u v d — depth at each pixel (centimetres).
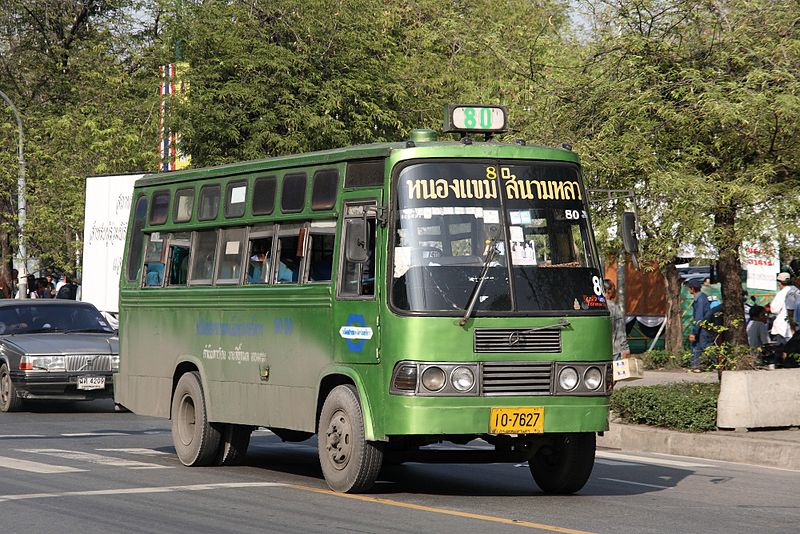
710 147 2109
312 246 1480
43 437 2080
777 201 2012
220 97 3484
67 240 4409
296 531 1138
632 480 1586
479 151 1377
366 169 1402
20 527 1158
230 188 1658
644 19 2155
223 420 1625
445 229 1345
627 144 2073
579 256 1391
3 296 4909
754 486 1538
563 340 1345
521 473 1653
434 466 1730
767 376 1967
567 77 2234
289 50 3547
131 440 2052
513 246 1355
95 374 2533
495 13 4794
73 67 5628
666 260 2106
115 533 1127
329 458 1405
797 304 3045
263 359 1545
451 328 1307
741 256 2125
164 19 3616
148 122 4269
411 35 4503
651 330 4006
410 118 3878
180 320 1734
